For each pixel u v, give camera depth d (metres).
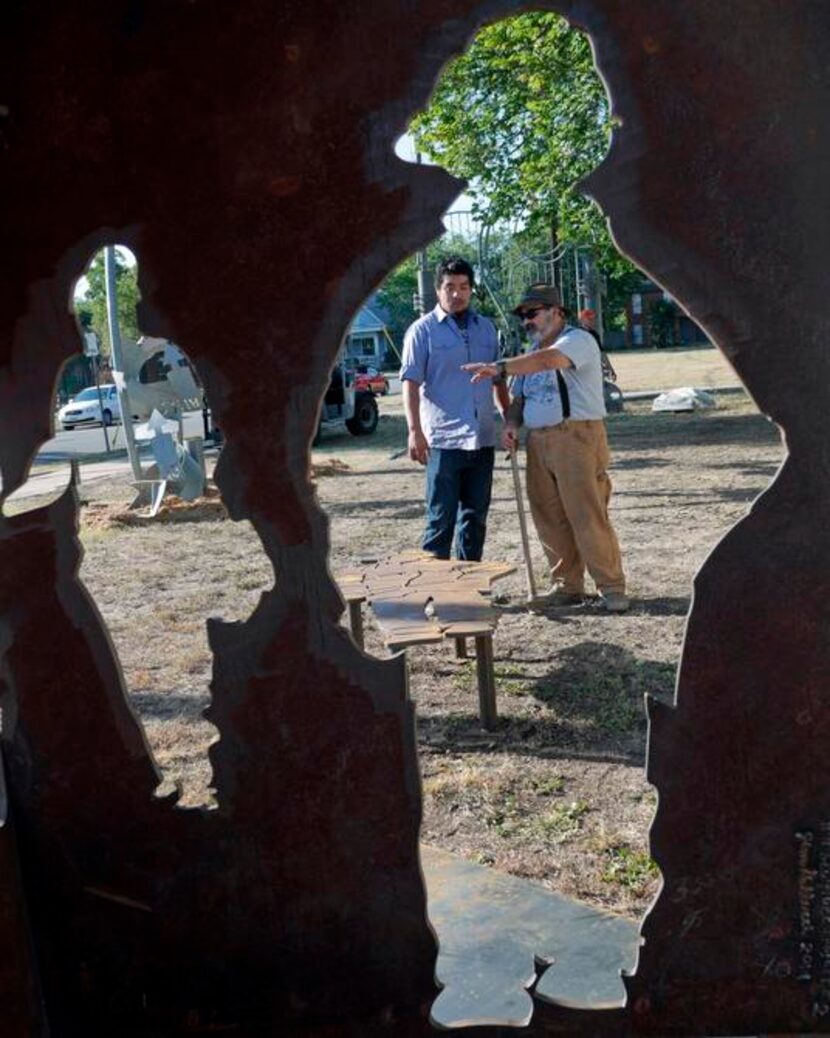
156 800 1.91
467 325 5.54
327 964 1.94
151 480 10.49
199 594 7.14
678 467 11.34
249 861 1.91
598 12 1.63
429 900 2.64
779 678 1.77
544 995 1.92
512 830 3.49
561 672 5.04
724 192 1.66
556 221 15.02
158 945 1.96
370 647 5.58
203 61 1.67
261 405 1.76
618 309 56.28
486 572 4.75
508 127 14.84
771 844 1.82
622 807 3.62
